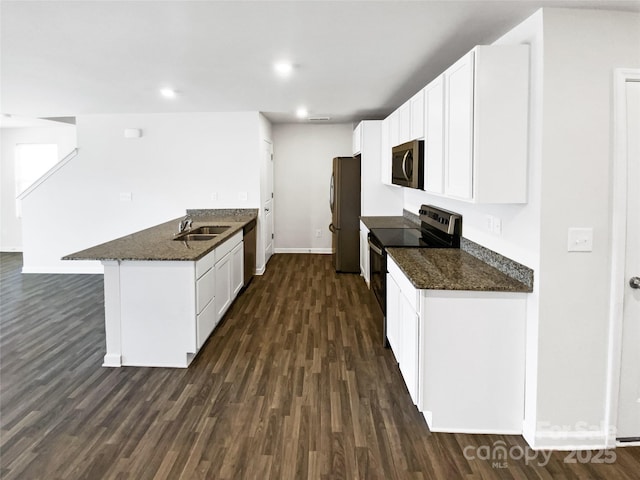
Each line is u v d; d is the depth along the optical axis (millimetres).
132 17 2352
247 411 2553
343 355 3346
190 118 5703
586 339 2154
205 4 2188
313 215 7367
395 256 2984
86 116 5758
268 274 5961
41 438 2277
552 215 2086
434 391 2322
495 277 2398
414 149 3236
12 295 4973
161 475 2002
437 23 2410
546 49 2035
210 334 3691
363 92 4328
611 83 2057
